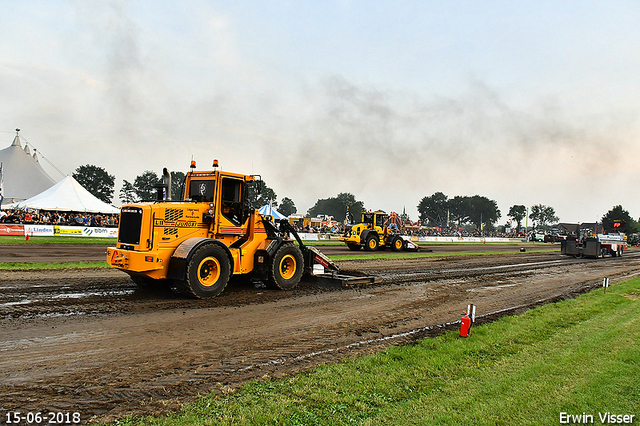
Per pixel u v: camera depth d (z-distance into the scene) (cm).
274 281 910
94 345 509
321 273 1098
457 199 12456
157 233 776
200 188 890
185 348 516
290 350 529
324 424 338
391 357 505
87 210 3192
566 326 696
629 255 2906
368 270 1424
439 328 675
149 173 8219
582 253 2523
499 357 522
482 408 378
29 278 957
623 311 837
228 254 840
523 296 1015
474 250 3038
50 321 601
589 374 469
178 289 857
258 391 396
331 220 5806
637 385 443
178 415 343
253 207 940
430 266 1647
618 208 7625
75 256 1518
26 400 361
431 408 374
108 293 814
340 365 473
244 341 557
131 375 425
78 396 373
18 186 4150
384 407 373
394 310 796
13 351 475
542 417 366
